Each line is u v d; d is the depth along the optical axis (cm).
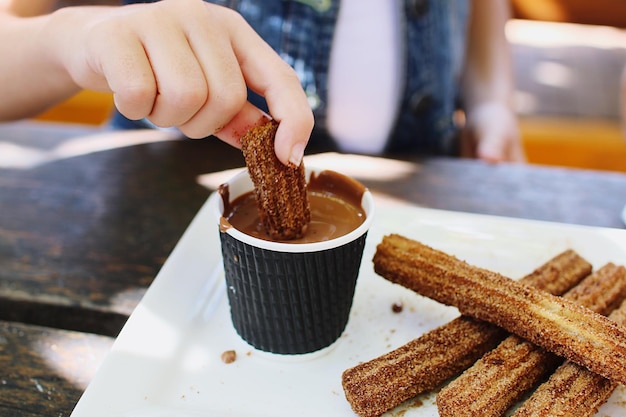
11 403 26
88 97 79
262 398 26
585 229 35
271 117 27
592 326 25
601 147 73
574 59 91
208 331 29
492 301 27
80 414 24
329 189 30
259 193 26
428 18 52
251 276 26
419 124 55
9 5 43
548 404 24
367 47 50
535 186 42
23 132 49
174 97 25
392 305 31
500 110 59
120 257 35
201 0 28
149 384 26
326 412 25
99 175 43
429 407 26
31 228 37
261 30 49
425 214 36
